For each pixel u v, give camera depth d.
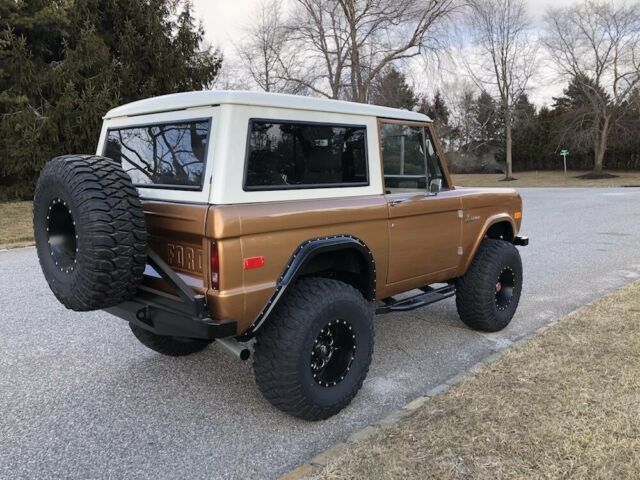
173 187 3.18
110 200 2.87
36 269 8.18
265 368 3.12
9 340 4.88
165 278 3.00
